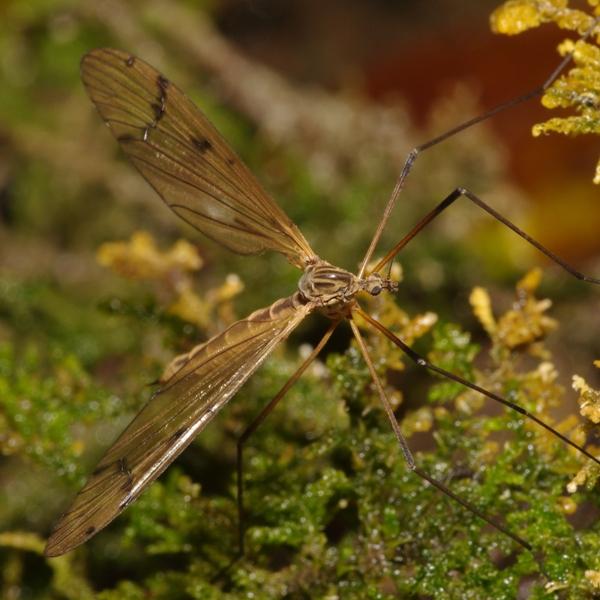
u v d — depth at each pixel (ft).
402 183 0.58
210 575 0.56
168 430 0.55
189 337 0.60
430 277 0.67
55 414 0.58
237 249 0.58
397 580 0.55
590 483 0.54
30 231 0.69
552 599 0.54
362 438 0.56
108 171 0.69
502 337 0.56
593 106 0.54
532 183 0.68
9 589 0.62
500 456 0.55
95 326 0.66
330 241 0.67
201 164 0.57
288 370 0.59
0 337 0.67
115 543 0.63
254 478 0.57
